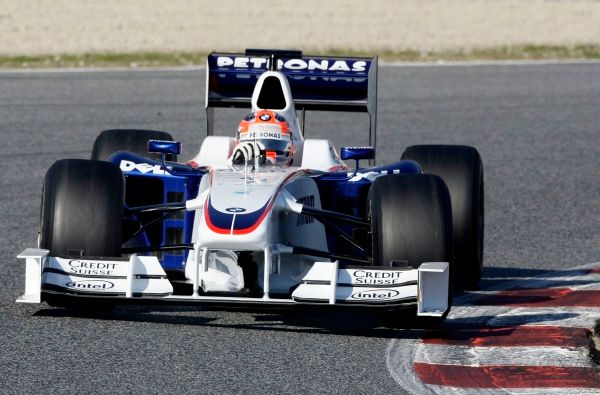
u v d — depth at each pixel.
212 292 26.17
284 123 30.31
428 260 25.27
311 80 34.66
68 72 83.75
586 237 39.56
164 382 21.97
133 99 72.44
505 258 36.16
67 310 27.38
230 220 24.84
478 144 60.25
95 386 21.64
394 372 23.12
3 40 105.44
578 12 146.12
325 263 24.91
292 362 23.55
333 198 29.69
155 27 120.00
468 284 31.50
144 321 26.53
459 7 149.25
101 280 24.81
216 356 23.78
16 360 23.14
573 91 80.12
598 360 24.16
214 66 34.88
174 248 26.38
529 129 65.19
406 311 25.41
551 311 28.75
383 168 29.30
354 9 142.62
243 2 146.62
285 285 26.86
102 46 103.44
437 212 25.55
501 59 98.69
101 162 26.72
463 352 24.73
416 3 152.25
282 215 27.30
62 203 25.83
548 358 24.28
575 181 50.84
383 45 109.88
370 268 24.94
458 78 85.31
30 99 71.19
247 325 26.56
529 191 48.31
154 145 28.59
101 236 25.75
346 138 61.25
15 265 33.03
